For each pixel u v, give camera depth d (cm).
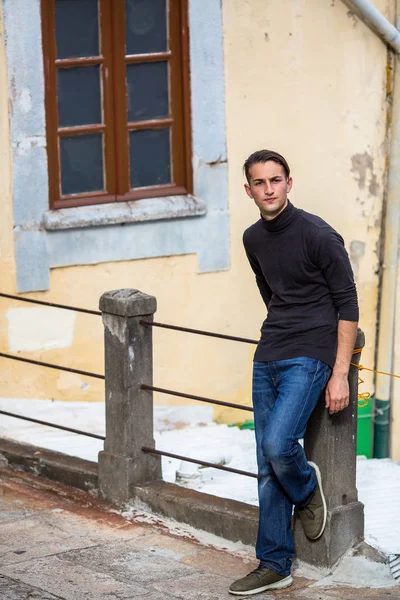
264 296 675
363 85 1169
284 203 622
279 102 1138
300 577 679
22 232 1051
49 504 821
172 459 978
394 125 1174
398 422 1224
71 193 1088
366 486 940
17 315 1059
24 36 1030
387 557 700
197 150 1110
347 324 623
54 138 1070
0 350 1058
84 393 1095
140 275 1103
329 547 675
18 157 1041
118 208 1084
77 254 1073
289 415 622
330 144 1166
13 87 1031
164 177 1124
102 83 1087
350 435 684
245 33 1113
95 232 1077
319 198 1170
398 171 1181
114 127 1095
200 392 1141
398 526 816
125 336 795
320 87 1152
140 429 811
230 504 758
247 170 626
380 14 1141
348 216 1184
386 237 1194
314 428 675
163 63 1107
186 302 1127
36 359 1073
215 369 1146
